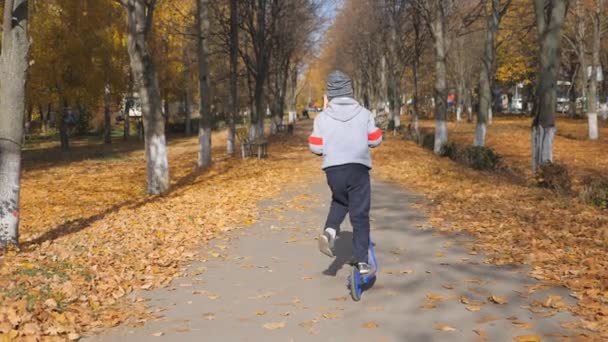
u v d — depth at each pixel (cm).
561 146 3200
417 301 517
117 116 7375
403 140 3603
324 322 475
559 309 473
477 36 5584
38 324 466
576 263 606
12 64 728
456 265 633
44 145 4172
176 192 1421
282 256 709
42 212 1277
